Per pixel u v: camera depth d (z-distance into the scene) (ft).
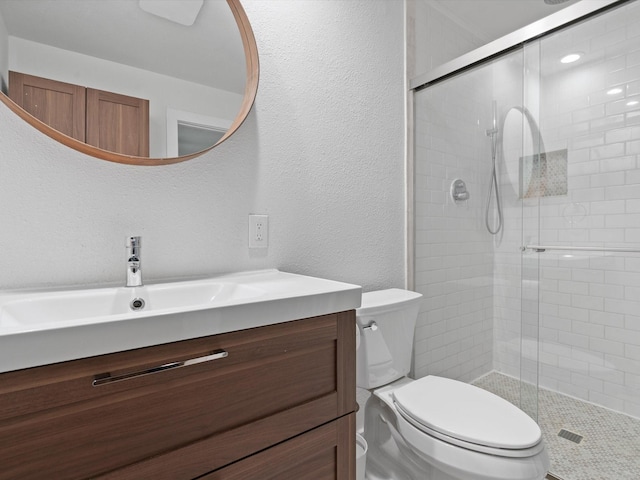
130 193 3.36
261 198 4.20
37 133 2.94
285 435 2.50
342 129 5.08
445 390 4.20
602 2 4.27
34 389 1.65
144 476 1.94
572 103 4.74
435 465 3.47
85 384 1.77
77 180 3.11
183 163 3.64
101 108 3.19
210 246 3.81
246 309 2.27
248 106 3.98
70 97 3.06
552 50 4.85
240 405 2.30
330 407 2.77
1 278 2.81
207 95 3.76
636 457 4.39
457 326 6.29
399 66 6.02
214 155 3.84
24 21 2.91
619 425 4.55
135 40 3.39
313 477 2.66
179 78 3.61
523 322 5.45
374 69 5.57
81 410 1.77
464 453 3.26
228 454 2.24
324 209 4.84
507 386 5.73
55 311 2.64
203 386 2.15
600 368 4.72
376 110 5.60
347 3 5.16
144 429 1.95
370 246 5.50
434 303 6.14
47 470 1.69
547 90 4.95
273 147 4.30
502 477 3.08
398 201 5.98
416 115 6.18
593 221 4.68
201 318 2.09
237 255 4.00
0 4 2.84
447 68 5.84
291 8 4.48
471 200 6.03
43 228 2.97
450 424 3.47
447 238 6.20
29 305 2.55
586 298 4.82
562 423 5.00
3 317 2.32
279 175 4.36
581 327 4.88
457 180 6.02
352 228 5.22
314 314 2.64
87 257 3.16
